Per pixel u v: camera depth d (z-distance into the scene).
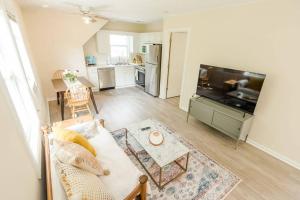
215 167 2.24
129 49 6.22
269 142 2.55
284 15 2.10
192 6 2.96
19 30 2.47
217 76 2.95
